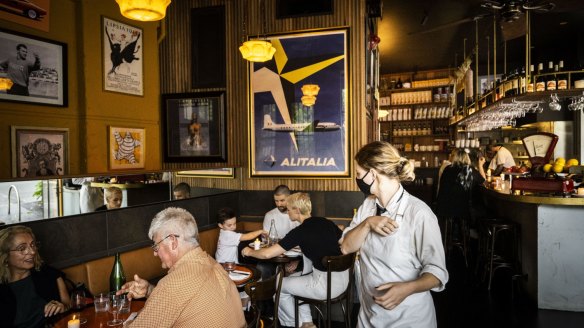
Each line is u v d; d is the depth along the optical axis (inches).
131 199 138.2
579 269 160.7
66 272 111.4
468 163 235.3
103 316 87.0
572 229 161.2
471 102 344.5
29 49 194.5
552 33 323.9
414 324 66.2
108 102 228.2
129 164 239.6
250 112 200.4
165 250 69.5
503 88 253.9
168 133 224.2
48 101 203.5
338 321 160.1
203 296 65.0
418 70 453.1
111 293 93.0
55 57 206.8
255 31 202.4
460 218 237.1
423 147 454.3
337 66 188.5
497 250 224.1
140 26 244.1
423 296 67.8
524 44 349.4
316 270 130.6
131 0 120.0
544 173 215.3
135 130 242.7
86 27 217.0
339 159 188.9
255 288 94.1
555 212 163.0
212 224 177.6
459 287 193.5
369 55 222.8
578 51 324.8
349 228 79.2
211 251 165.2
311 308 163.0
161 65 227.1
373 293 70.1
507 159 317.4
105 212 126.6
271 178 198.5
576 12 275.7
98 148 223.5
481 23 292.4
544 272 165.0
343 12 187.5
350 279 128.5
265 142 198.8
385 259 68.2
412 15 275.3
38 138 199.8
